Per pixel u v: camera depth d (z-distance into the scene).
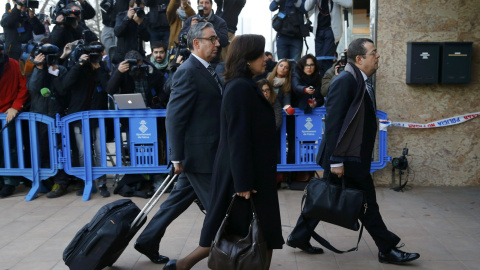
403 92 5.66
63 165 5.57
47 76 5.62
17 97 5.67
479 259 3.50
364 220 3.40
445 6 5.57
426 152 5.73
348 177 3.32
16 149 5.85
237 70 2.59
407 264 3.43
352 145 3.18
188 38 3.13
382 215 4.63
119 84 5.44
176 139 3.00
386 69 5.64
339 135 3.19
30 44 6.14
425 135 5.72
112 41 7.24
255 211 2.59
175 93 3.00
